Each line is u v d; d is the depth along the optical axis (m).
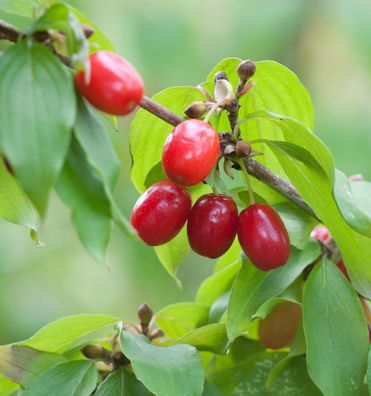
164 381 0.38
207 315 0.45
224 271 0.45
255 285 0.41
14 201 0.41
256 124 0.44
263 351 0.45
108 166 0.34
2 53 0.35
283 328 0.44
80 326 0.42
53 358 0.41
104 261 0.34
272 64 0.43
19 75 0.34
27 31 0.35
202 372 0.39
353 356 0.41
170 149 0.38
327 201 0.40
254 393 0.43
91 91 0.35
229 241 0.40
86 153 0.34
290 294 0.42
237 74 0.42
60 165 0.33
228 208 0.40
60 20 0.34
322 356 0.41
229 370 0.44
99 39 0.38
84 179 0.34
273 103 0.44
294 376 0.43
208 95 0.41
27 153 0.33
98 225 0.34
